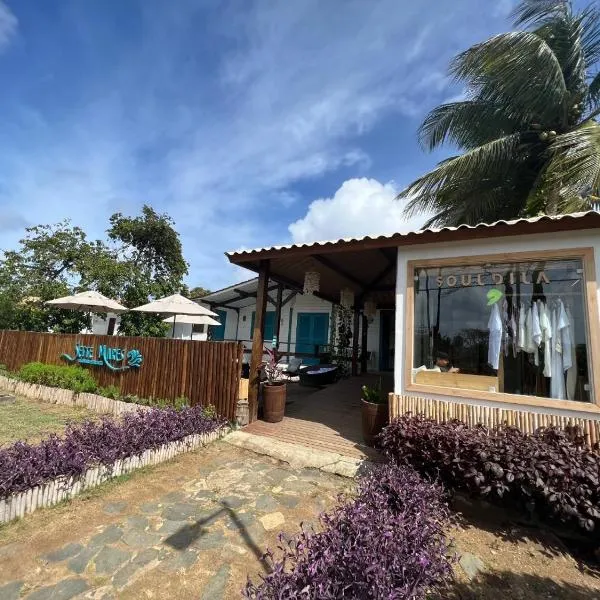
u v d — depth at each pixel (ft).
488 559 9.40
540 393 12.84
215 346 20.66
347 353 39.42
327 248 16.93
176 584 8.04
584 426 11.59
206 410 19.49
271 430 18.75
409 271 15.60
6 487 10.37
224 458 15.78
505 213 31.71
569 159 23.03
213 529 10.29
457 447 11.24
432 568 6.93
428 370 14.85
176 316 45.60
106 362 26.11
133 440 14.28
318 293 34.58
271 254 18.61
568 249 12.63
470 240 14.32
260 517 11.02
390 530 7.30
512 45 25.17
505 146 27.53
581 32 26.81
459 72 28.81
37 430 18.97
